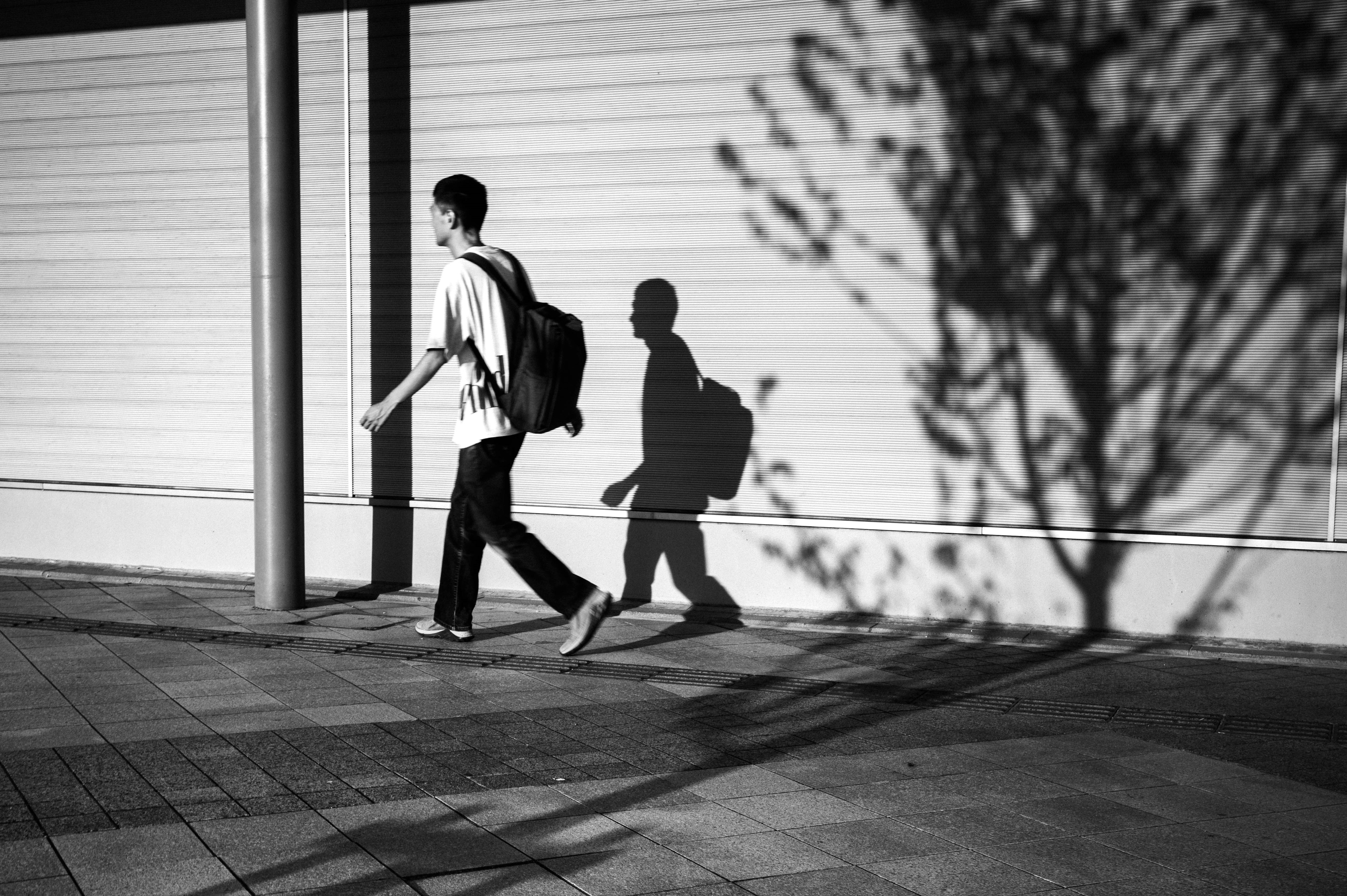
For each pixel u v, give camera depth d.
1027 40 7.19
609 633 7.17
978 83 7.28
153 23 8.73
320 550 8.54
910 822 4.23
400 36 8.25
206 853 3.77
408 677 6.09
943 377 7.43
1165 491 7.14
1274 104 6.86
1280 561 6.97
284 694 5.71
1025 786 4.66
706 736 5.24
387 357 8.38
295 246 7.48
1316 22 6.77
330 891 3.52
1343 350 6.82
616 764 4.82
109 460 9.02
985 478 7.40
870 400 7.55
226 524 8.70
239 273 8.62
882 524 7.54
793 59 7.55
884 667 6.51
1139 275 7.11
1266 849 4.04
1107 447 7.21
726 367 7.77
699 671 6.37
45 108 9.02
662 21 7.77
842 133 7.50
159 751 4.80
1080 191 7.17
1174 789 4.65
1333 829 4.25
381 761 4.76
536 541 6.47
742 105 7.65
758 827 4.16
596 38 7.89
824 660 6.62
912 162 7.40
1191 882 3.76
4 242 9.15
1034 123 7.21
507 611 7.75
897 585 7.54
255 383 7.52
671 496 7.91
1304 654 6.75
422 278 8.29
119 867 3.65
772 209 7.63
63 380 9.10
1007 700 5.92
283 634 6.96
